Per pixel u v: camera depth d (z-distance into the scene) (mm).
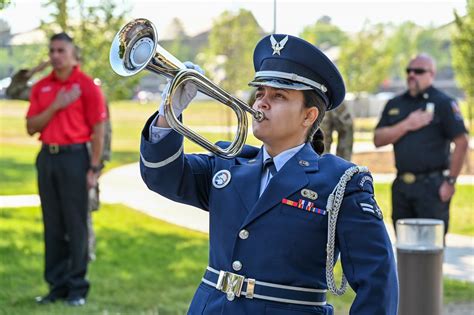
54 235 7320
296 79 3229
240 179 3303
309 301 3154
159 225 11820
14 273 8719
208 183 3418
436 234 5930
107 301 7480
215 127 26562
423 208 7777
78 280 7320
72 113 7152
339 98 3338
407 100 7914
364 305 3062
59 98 7105
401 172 7859
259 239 3168
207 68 24562
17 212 12891
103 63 11992
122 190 15070
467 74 21000
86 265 7352
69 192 7176
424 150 7715
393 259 3150
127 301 7512
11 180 16594
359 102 31703
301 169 3230
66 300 7340
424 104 7785
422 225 5906
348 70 31406
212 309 3201
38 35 14117
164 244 10469
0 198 14281
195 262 9445
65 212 7223
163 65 3053
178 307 7344
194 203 3432
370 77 31500
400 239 5977
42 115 7152
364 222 3119
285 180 3207
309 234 3141
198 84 3092
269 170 3279
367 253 3104
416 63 7805
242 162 3391
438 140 7734
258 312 3125
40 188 7273
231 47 23719
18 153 21391
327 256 3119
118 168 18406
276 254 3141
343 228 3131
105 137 8266
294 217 3156
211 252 3320
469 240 11148
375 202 3193
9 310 7105
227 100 3139
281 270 3133
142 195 14539
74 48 7199
